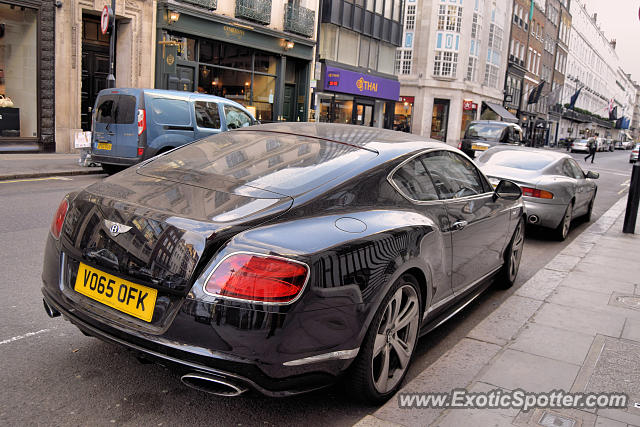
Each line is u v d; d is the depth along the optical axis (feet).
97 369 10.11
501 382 10.32
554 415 9.14
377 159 10.24
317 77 83.05
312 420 8.95
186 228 7.70
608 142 235.81
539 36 204.54
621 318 14.32
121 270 8.08
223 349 7.35
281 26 74.74
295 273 7.50
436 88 139.44
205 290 7.39
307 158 10.11
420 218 10.25
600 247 23.95
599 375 10.78
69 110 51.21
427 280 10.26
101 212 8.63
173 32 59.36
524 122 198.39
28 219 22.39
